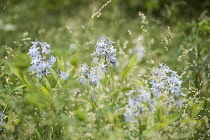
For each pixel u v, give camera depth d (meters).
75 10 13.61
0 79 5.43
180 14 11.57
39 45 4.50
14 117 4.47
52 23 12.05
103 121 4.60
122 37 9.50
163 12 11.83
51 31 9.46
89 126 4.34
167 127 4.38
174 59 7.41
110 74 4.71
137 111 4.02
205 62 6.24
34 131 4.66
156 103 4.04
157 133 4.07
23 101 4.90
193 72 6.11
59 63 4.66
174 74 4.31
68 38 9.11
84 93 4.66
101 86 4.64
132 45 8.78
